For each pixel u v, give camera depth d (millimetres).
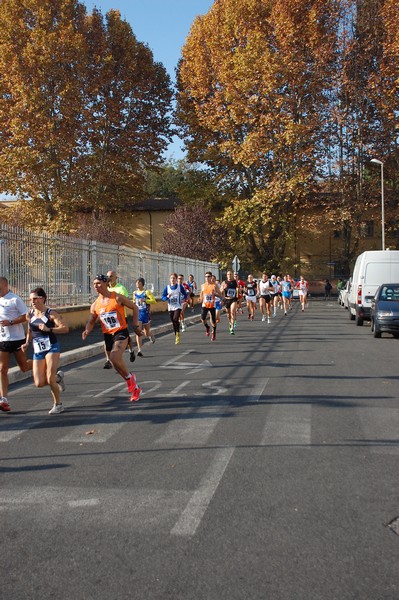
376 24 43125
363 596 3350
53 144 37594
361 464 5719
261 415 7742
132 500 4832
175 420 7539
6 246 15398
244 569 3656
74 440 6715
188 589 3430
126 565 3727
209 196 49000
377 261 23047
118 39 41406
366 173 48125
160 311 32375
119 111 41938
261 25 41844
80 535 4188
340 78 43312
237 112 41969
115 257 24484
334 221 47406
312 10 40625
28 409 8445
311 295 60500
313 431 6930
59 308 18422
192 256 49844
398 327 17656
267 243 50875
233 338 18375
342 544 3992
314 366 12102
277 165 44906
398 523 4344
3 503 4836
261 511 4566
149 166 46375
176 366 12320
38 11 37000
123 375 8781
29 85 36781
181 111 46156
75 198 40375
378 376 10820
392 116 42750
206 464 5738
